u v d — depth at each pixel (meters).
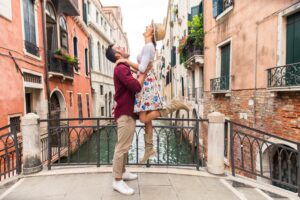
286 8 4.89
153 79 2.43
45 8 9.11
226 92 7.77
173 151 6.27
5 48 6.08
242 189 2.93
